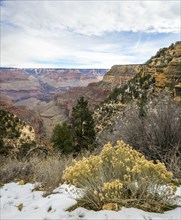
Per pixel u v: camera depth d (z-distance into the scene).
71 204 3.08
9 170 5.32
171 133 5.17
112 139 6.32
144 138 5.46
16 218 2.98
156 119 5.44
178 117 5.35
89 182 3.08
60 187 3.96
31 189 4.20
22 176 5.23
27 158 7.61
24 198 3.76
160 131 5.23
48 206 3.16
